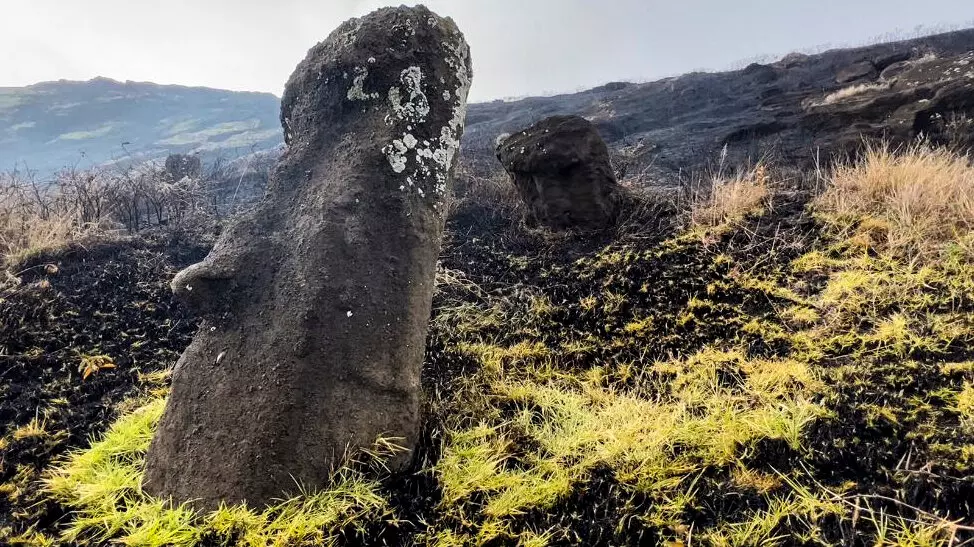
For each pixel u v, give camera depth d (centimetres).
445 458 208
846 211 352
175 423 204
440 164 232
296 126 248
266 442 186
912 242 312
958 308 251
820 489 173
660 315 307
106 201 485
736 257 344
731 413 210
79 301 344
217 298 213
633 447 205
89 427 245
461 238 460
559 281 367
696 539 166
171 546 173
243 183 745
